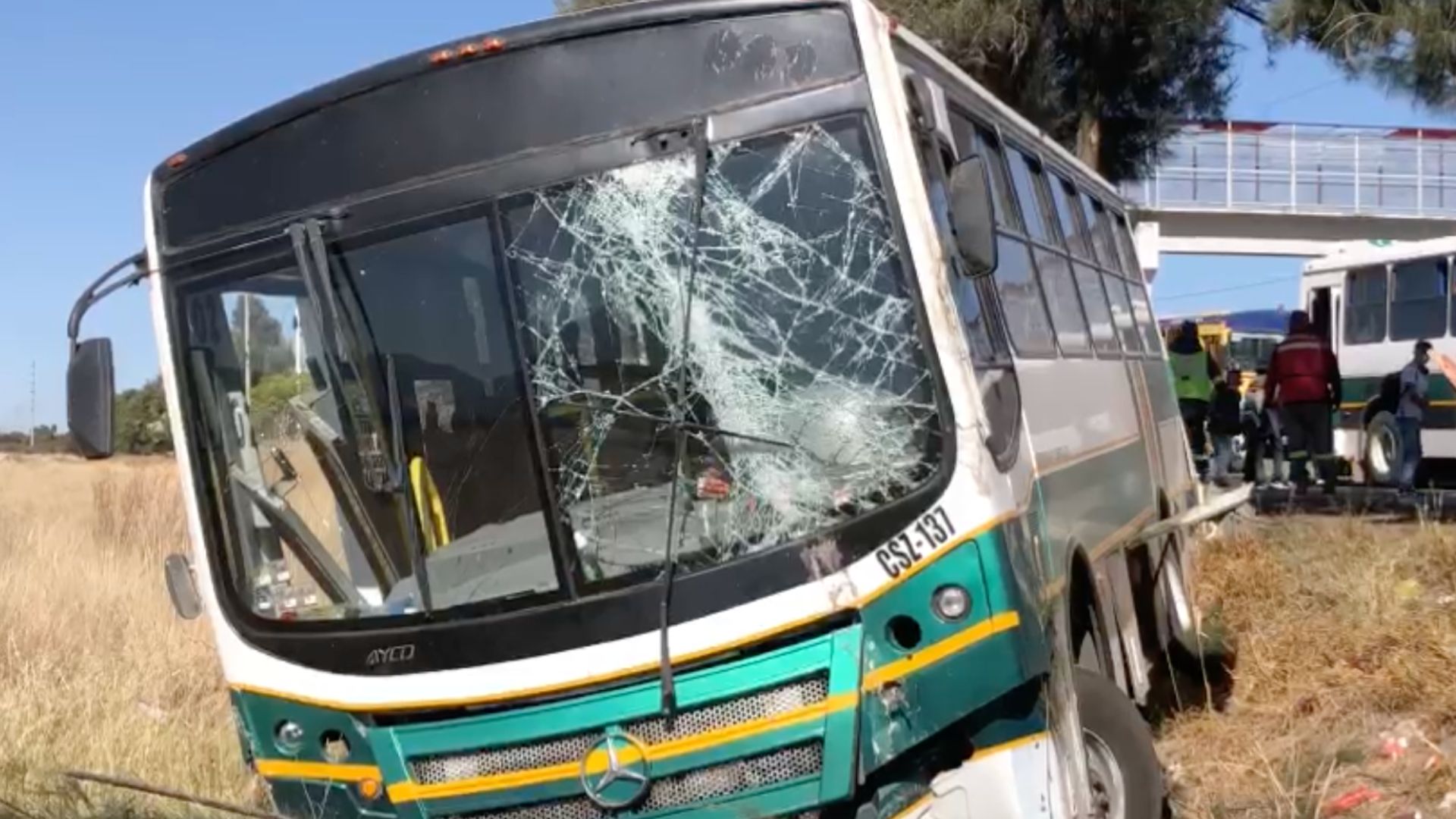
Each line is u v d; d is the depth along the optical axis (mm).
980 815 4984
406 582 5363
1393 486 20422
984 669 4895
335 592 5469
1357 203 35031
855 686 4871
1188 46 17672
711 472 5078
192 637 10984
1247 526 12438
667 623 4965
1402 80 13703
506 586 5160
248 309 5633
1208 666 9648
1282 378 19562
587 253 5262
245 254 5621
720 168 5211
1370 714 8391
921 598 4910
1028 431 5930
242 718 5594
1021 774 5000
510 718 5117
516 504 5223
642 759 4988
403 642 5246
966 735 5008
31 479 31203
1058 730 5254
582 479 5168
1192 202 34625
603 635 5027
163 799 7207
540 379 5242
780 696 4930
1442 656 8727
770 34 5230
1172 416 11594
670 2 5270
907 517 4938
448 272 5352
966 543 4922
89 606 12148
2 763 7664
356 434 5410
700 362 5148
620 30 5309
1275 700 8922
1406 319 21312
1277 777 7457
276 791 5531
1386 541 11812
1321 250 35688
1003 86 17109
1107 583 7355
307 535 5520
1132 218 12008
